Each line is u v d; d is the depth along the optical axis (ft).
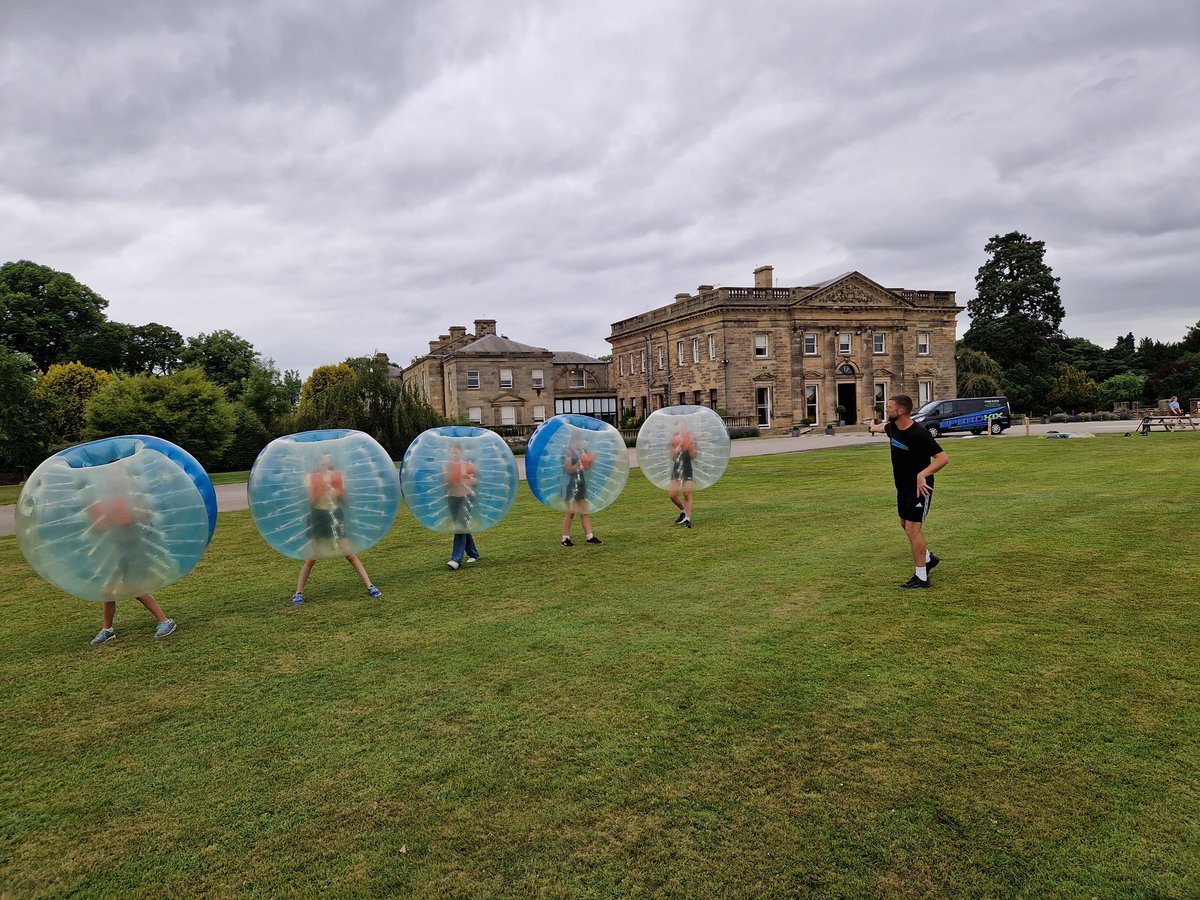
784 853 10.13
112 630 21.38
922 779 11.72
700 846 10.37
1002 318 228.22
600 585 25.16
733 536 33.47
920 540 22.70
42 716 15.76
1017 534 30.60
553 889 9.64
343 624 21.79
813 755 12.60
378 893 9.70
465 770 12.69
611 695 15.46
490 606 23.03
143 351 193.47
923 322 178.81
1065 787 11.31
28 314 161.27
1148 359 258.98
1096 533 29.99
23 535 19.36
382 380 109.70
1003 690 14.76
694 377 176.35
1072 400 210.38
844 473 61.11
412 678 17.03
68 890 10.05
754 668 16.58
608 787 11.94
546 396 189.37
